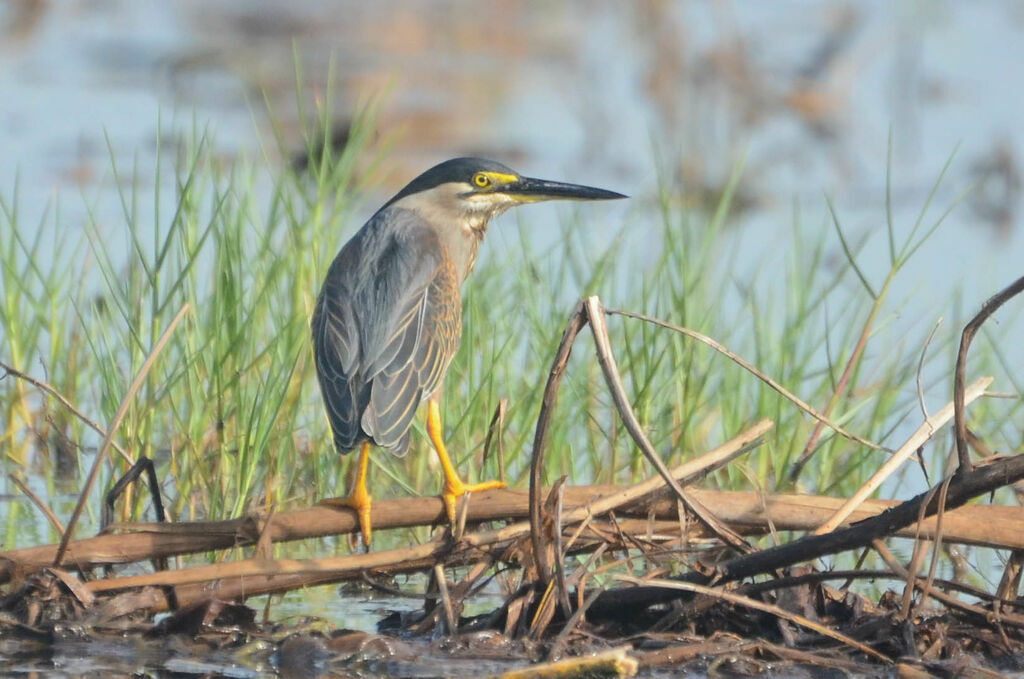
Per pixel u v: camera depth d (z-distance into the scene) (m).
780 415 12.40
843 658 8.39
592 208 19.38
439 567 9.02
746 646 8.41
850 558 10.84
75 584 8.80
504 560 9.28
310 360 12.61
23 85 24.12
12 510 11.50
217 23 29.41
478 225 12.30
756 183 20.91
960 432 8.53
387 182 19.86
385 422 9.93
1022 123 23.31
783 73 25.27
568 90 25.27
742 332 15.45
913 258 17.75
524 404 12.45
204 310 13.16
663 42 24.80
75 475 12.52
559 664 7.85
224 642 8.66
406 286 10.79
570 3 32.47
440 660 8.36
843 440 12.59
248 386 11.91
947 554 10.89
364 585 10.04
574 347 13.80
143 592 8.92
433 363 10.64
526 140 22.41
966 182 21.05
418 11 31.00
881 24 27.16
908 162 21.84
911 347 14.84
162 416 12.49
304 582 9.24
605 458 12.61
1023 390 13.65
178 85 24.75
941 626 8.56
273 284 12.65
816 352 14.84
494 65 27.08
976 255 17.84
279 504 11.09
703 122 23.58
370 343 10.38
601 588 8.81
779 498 9.50
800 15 28.59
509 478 11.95
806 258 17.75
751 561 8.72
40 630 8.65
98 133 21.39
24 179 19.06
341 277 10.91
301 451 12.49
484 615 9.09
